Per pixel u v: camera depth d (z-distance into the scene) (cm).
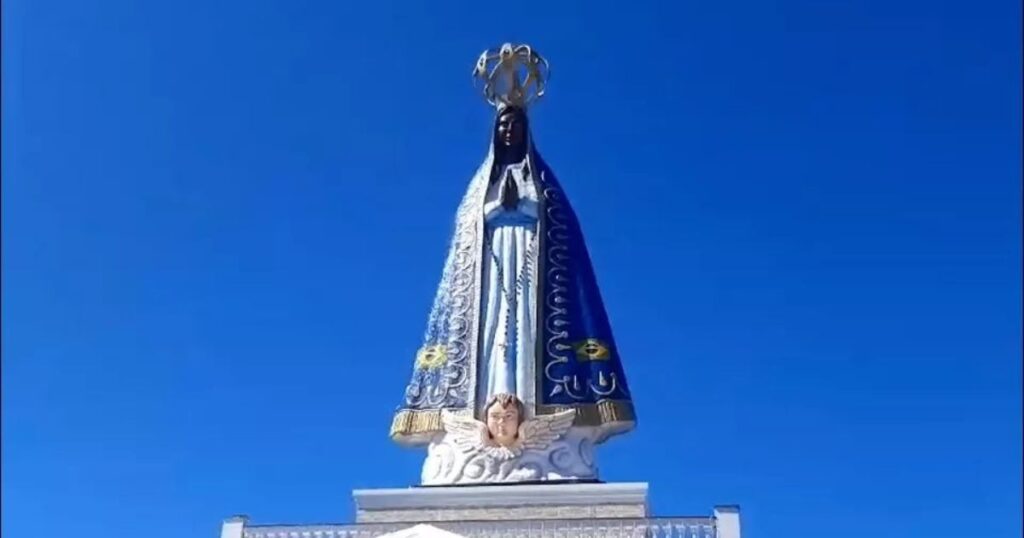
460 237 3447
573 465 3003
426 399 3183
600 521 2691
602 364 3173
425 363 3253
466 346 3225
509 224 3391
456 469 2994
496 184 3484
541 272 3297
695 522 2675
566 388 3117
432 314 3359
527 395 3089
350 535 2761
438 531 2695
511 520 2736
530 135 3588
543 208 3412
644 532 2673
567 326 3225
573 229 3447
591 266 3434
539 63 3662
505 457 2981
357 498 2883
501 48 3666
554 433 3033
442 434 3125
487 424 3025
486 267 3322
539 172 3519
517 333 3197
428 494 2877
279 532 2758
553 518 2775
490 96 3656
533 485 2895
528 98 3644
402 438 3162
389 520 2856
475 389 3122
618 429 3111
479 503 2864
